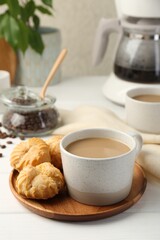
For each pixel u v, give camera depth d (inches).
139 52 38.0
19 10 40.0
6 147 32.1
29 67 43.2
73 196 25.1
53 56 43.4
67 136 26.0
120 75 39.3
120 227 23.8
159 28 37.0
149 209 25.2
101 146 25.8
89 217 23.8
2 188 27.1
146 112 31.0
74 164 24.0
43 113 33.9
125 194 25.0
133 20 38.2
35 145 27.5
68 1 51.3
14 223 24.1
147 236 23.2
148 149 28.5
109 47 53.5
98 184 24.0
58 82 45.0
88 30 52.8
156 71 38.0
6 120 34.3
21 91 35.0
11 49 42.4
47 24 52.2
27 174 24.9
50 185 24.6
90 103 39.8
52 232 23.4
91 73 55.0
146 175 28.1
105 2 51.5
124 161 23.9
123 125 32.4
